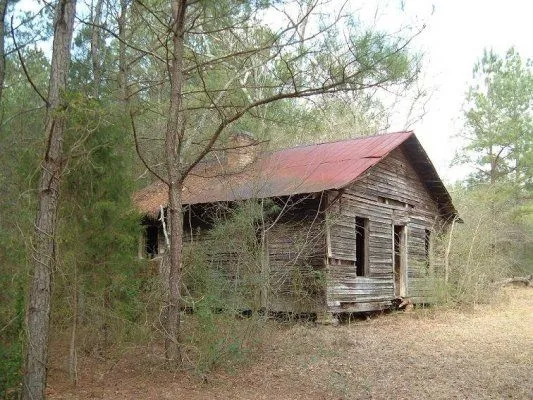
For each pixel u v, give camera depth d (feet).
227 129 38.27
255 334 30.48
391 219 55.42
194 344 27.91
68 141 21.95
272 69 28.81
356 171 44.78
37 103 46.24
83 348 28.48
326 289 44.42
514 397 23.50
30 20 40.42
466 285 58.90
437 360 31.22
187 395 23.16
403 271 57.21
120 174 26.43
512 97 92.84
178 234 27.81
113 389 23.80
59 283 23.75
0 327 21.34
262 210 36.58
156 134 41.37
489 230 67.67
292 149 57.82
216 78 40.19
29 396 18.95
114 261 26.55
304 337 37.17
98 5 41.50
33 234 20.36
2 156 35.78
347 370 28.40
